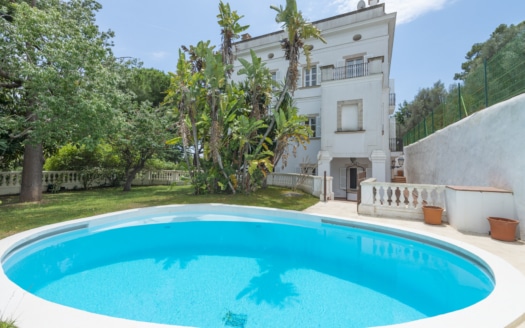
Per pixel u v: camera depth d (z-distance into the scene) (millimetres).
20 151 13422
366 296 4172
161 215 9469
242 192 13367
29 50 9367
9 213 8750
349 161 16656
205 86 12578
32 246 6129
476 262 4801
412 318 3533
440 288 4484
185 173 21719
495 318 2602
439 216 7293
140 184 22375
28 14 8711
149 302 3947
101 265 5508
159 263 5656
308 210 9672
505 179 6301
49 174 15898
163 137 16844
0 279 3490
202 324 3400
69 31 9539
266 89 13766
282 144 13367
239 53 21047
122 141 15484
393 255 6137
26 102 11750
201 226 8516
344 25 17031
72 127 9961
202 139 13523
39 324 2416
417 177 14188
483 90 8359
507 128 6258
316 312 3697
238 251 6477
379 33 16297
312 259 5918
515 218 5965
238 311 3699
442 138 10062
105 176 18891
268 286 4523
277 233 7867
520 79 6766
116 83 11469
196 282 4680
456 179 8703
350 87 14898
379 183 8727
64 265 5461
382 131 14758
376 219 8047
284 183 17219
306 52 12352
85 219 7609
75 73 9203
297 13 11766
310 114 17891
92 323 2434
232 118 12656
